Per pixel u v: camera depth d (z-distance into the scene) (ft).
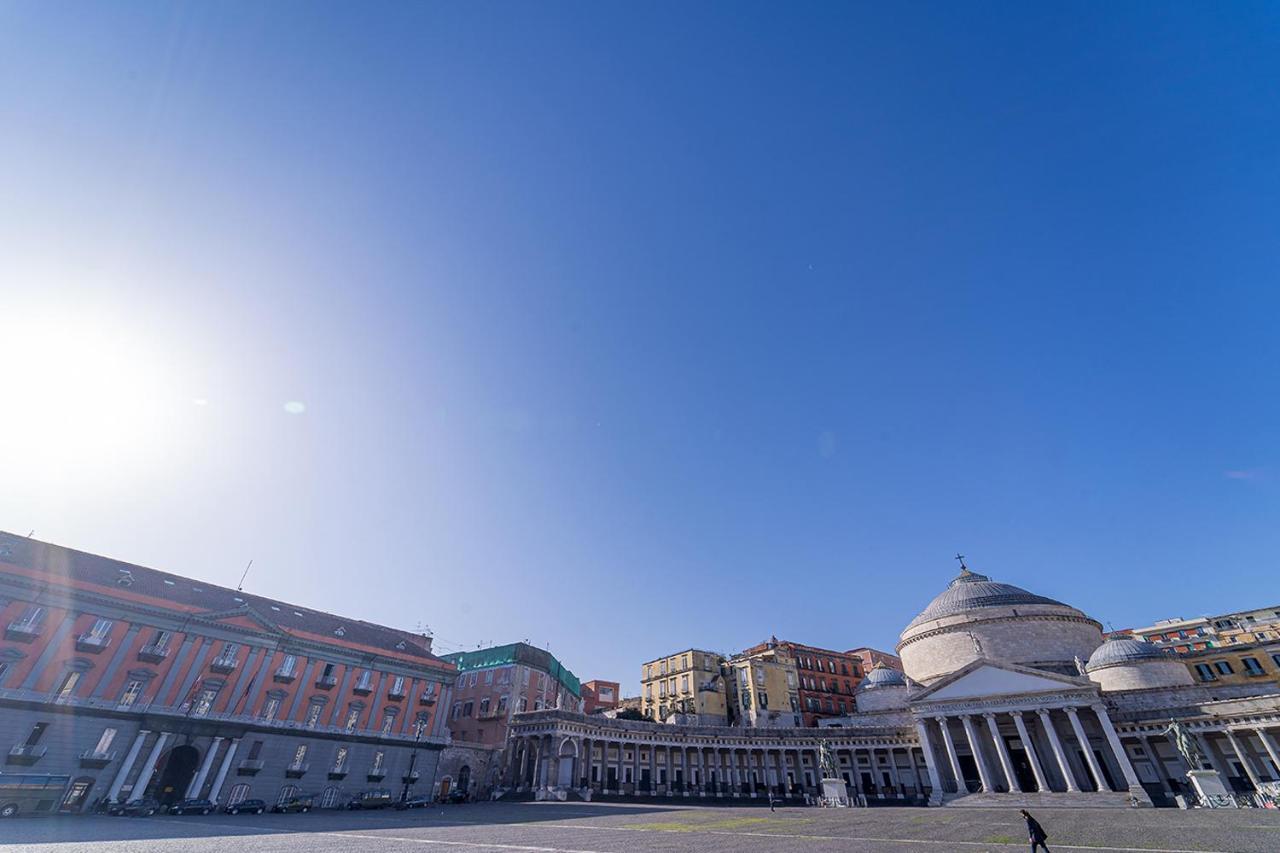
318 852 69.15
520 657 258.98
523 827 108.58
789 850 73.72
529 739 215.10
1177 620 324.19
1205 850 69.77
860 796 208.85
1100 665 224.12
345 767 184.34
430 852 70.18
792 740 245.04
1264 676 242.99
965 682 211.82
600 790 208.85
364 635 219.00
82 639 147.02
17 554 150.00
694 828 106.42
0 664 135.74
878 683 276.82
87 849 68.13
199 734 158.92
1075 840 83.66
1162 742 193.98
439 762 214.48
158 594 168.25
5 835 87.35
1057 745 191.11
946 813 149.07
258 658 176.86
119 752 145.89
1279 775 174.91
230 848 72.38
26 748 132.57
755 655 320.29
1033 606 256.93
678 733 234.99
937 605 282.36
